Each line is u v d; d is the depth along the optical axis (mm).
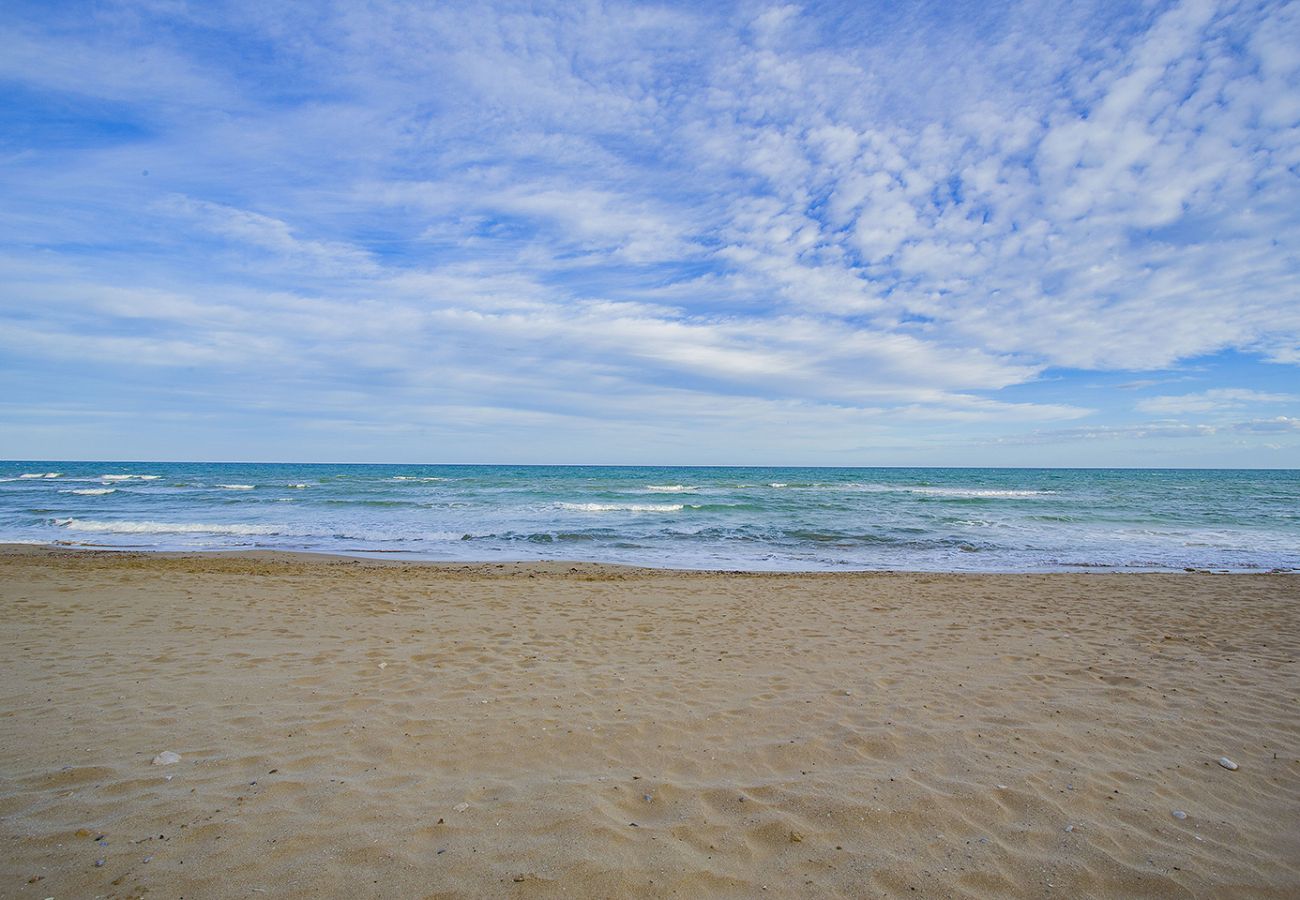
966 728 4625
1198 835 3275
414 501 33594
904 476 85938
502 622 8281
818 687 5566
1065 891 2820
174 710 4672
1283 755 4266
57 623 7684
